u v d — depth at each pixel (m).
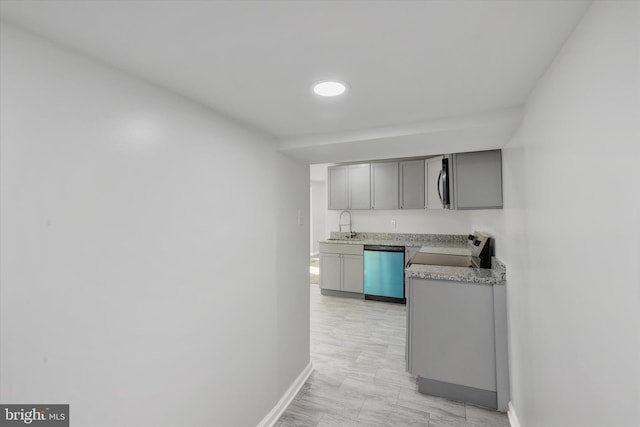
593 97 0.79
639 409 0.63
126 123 1.11
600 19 0.74
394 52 1.00
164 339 1.25
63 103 0.93
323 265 4.93
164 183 1.26
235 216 1.68
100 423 1.02
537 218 1.29
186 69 1.11
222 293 1.57
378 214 5.16
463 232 4.59
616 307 0.71
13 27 0.82
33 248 0.85
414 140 1.87
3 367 0.80
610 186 0.73
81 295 0.97
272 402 2.00
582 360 0.90
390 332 3.42
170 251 1.28
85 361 0.98
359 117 1.66
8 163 0.81
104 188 1.03
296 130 1.90
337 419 1.99
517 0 0.75
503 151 2.12
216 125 1.54
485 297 2.12
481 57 1.04
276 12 0.79
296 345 2.35
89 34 0.88
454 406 2.12
